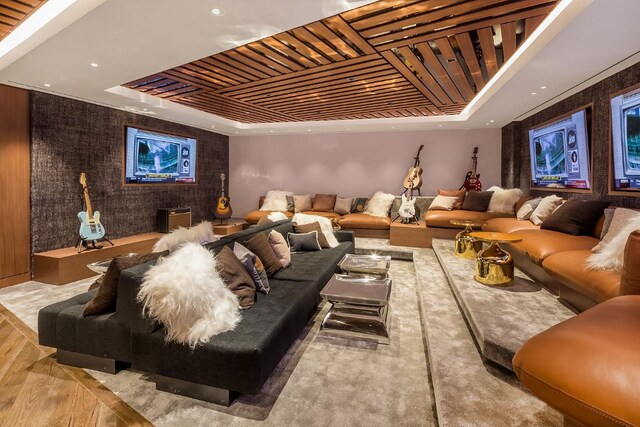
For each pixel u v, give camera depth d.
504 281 2.90
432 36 2.96
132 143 5.32
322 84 4.32
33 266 4.02
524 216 4.51
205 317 1.87
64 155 4.34
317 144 7.57
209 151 7.33
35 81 3.68
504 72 3.69
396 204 6.66
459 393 1.61
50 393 1.89
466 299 2.55
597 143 3.64
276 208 7.21
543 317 2.19
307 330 2.75
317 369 2.17
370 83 4.27
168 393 1.90
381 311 2.83
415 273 4.40
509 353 1.76
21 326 2.79
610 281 1.95
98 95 4.27
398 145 7.06
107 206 4.95
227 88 4.48
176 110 5.25
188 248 2.09
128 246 4.76
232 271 2.31
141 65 3.23
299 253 3.99
